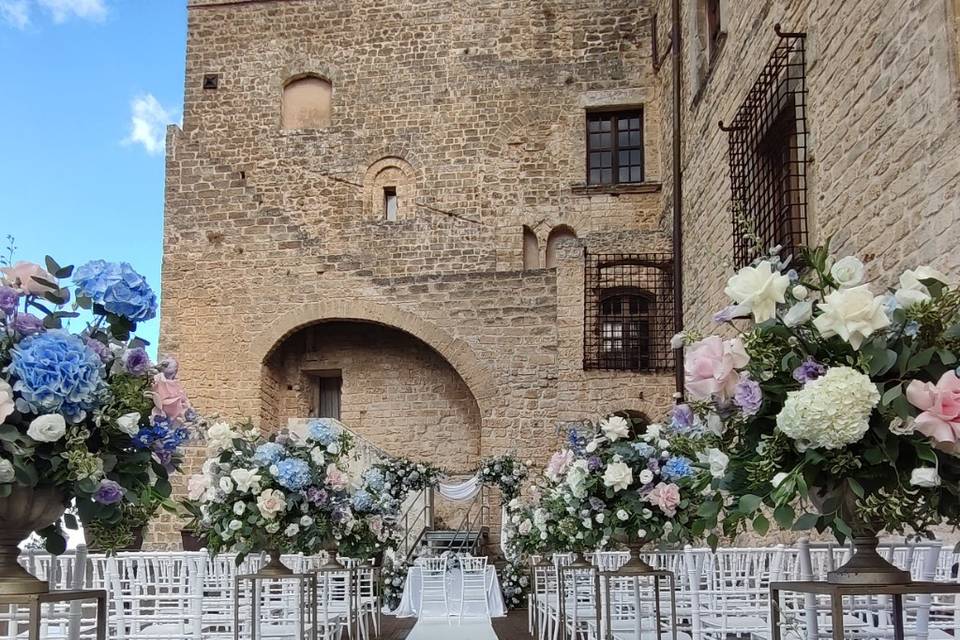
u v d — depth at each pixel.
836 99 8.27
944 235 6.20
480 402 16.86
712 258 13.12
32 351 2.86
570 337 16.23
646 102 19.12
